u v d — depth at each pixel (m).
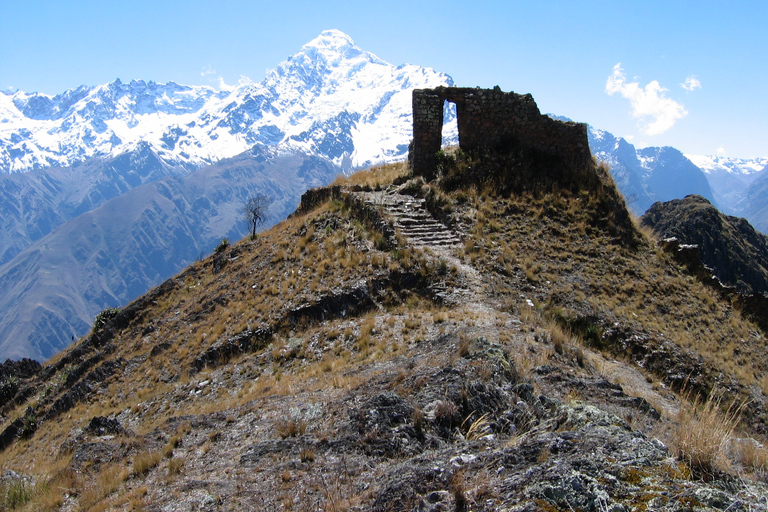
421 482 4.71
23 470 14.44
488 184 22.69
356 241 20.11
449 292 16.20
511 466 4.64
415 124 24.55
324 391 10.07
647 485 3.85
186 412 13.73
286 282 19.39
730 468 5.05
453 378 7.57
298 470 6.36
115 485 8.02
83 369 24.50
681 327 17.08
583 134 24.06
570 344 12.32
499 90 24.17
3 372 29.53
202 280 28.83
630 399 8.40
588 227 21.17
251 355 16.03
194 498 6.38
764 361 16.59
